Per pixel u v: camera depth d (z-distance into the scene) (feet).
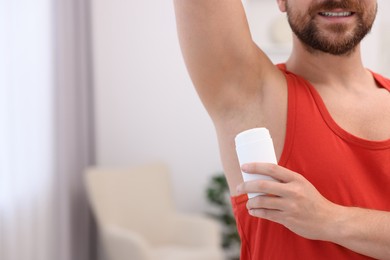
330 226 2.72
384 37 11.25
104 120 12.23
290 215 2.68
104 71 12.16
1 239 8.25
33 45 8.98
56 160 9.89
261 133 2.70
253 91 3.20
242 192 2.73
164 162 12.16
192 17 2.98
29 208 8.94
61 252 9.99
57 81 9.91
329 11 3.08
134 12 12.06
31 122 8.96
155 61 12.07
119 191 10.55
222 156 3.36
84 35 11.29
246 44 3.09
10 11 8.29
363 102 3.28
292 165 3.02
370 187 3.04
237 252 11.85
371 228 2.72
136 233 10.52
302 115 3.07
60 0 9.88
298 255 2.98
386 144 3.07
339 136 3.07
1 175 8.19
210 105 3.29
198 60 3.10
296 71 3.45
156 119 12.14
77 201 11.00
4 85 8.16
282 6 3.43
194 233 10.27
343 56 3.28
